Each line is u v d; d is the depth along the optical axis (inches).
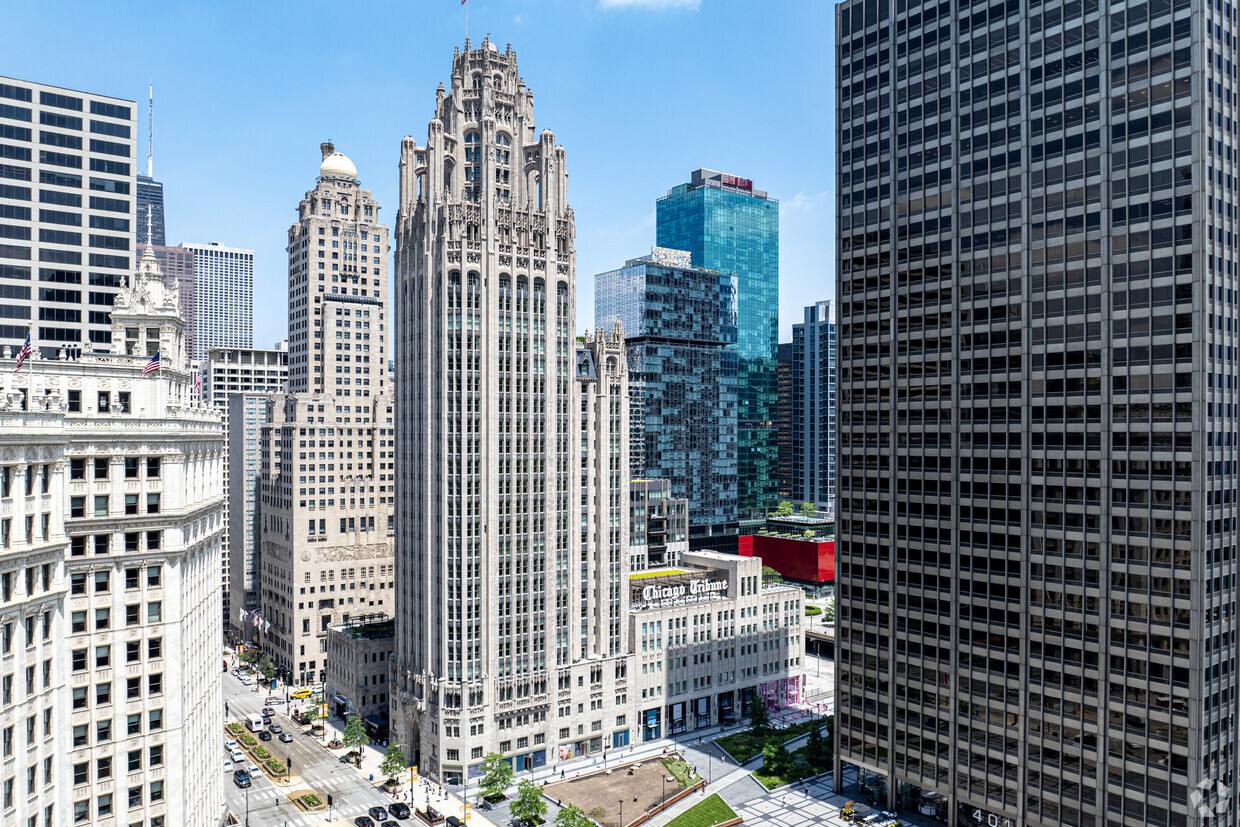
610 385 7042.3
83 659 3154.5
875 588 5546.3
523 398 6456.7
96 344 5295.3
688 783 5920.3
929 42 5310.0
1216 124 4217.5
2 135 4985.2
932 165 5280.5
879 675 5506.9
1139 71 4343.0
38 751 2869.1
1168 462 4183.1
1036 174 4756.4
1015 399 4813.0
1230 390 4276.6
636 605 7362.2
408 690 6574.8
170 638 3388.3
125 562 3257.9
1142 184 4318.4
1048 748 4606.3
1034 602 4682.6
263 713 7800.2
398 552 6879.9
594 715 6766.7
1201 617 4042.8
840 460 5812.0
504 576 6299.2
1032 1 4783.5
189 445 3678.6
